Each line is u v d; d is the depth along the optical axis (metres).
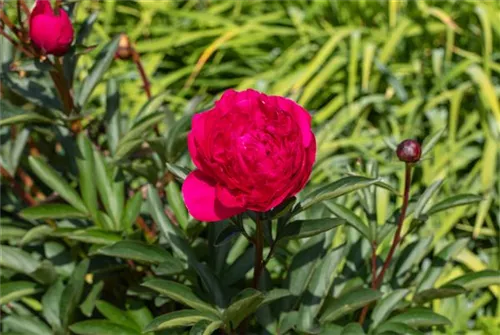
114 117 1.60
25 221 1.69
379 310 1.42
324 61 2.07
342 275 1.50
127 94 2.01
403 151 1.28
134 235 1.46
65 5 1.51
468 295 1.75
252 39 2.09
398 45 2.08
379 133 1.97
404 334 1.38
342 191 1.25
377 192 1.75
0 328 1.63
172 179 1.57
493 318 1.69
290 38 2.13
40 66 1.41
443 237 1.79
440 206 1.36
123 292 1.58
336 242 1.61
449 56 1.98
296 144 1.15
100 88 1.98
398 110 1.97
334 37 2.02
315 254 1.42
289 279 1.42
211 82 2.06
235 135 1.16
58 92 1.47
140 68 1.65
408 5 2.09
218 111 1.18
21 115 1.46
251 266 1.44
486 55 1.95
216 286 1.39
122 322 1.43
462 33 2.03
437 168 1.85
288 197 1.21
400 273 1.50
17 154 1.59
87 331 1.39
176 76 2.05
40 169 1.51
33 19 1.37
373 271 1.40
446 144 1.90
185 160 1.57
